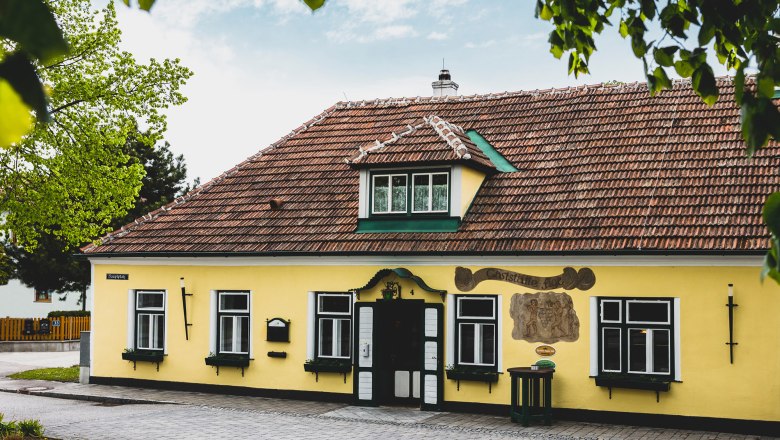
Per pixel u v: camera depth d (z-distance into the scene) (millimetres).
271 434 14195
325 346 18141
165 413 16531
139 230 20656
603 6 6352
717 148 16953
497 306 16438
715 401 14625
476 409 16453
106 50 18328
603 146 18188
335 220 18734
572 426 15039
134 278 20109
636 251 15039
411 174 17766
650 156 17375
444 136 17891
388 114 22312
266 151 22281
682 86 19281
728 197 15625
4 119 1434
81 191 18344
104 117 18391
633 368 15398
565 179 17578
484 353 16672
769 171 15969
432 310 16844
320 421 15562
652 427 15000
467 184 17547
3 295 42156
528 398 15406
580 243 15656
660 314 15242
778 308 14297
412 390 17500
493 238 16578
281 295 18484
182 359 19484
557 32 6656
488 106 21266
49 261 35938
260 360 18625
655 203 16062
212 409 17016
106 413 16641
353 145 21344
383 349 17609
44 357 30391
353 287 17781
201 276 19359
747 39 5191
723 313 14648
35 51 1399
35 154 17812
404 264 17250
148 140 18797
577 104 20031
